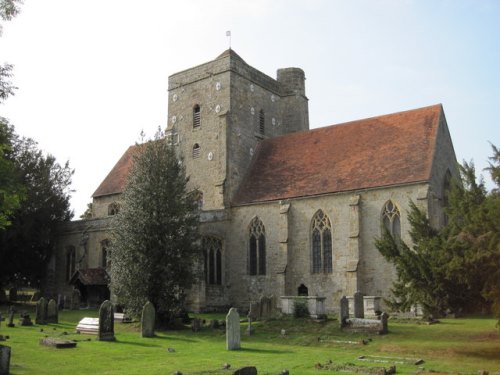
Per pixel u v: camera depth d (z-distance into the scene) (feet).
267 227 148.05
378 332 89.40
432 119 140.56
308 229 140.36
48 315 110.73
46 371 55.72
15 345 75.25
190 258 109.81
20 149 175.11
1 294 174.29
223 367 56.70
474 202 75.87
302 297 105.19
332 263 134.62
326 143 157.58
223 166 162.20
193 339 89.51
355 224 130.41
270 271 145.28
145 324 91.45
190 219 111.75
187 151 174.50
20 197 76.79
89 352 70.49
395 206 127.03
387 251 86.28
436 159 131.64
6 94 72.59
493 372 57.93
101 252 170.19
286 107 192.65
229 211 157.17
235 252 153.79
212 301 146.00
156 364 61.62
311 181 146.10
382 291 124.88
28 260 173.17
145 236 106.01
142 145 115.55
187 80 181.06
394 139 142.51
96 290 160.04
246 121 173.27
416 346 77.77
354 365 61.72
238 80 172.76
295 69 194.08
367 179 134.51
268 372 56.39
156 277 105.81
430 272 77.41
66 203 187.83
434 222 122.72
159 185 109.19
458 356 69.72
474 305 77.66
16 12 62.34
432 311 80.48
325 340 85.71
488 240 64.13
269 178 158.51
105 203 195.72
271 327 98.89
